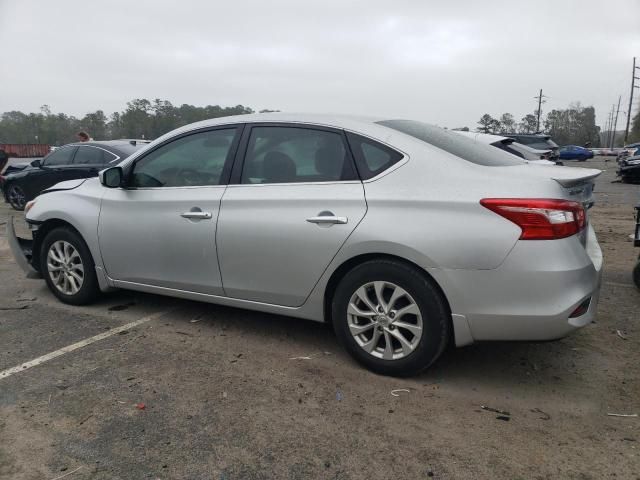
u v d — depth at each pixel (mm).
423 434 2818
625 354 3801
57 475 2500
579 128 98375
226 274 3896
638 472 2502
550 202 2941
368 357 3465
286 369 3570
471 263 3027
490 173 3162
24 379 3426
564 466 2553
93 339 4074
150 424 2910
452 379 3432
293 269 3594
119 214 4395
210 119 4188
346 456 2635
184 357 3758
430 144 3404
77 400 3162
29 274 5250
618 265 6426
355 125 3564
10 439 2779
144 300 5016
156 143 4324
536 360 3711
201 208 3949
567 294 2943
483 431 2846
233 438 2781
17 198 11891
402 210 3217
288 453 2658
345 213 3373
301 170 3641
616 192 16859
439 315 3182
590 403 3137
